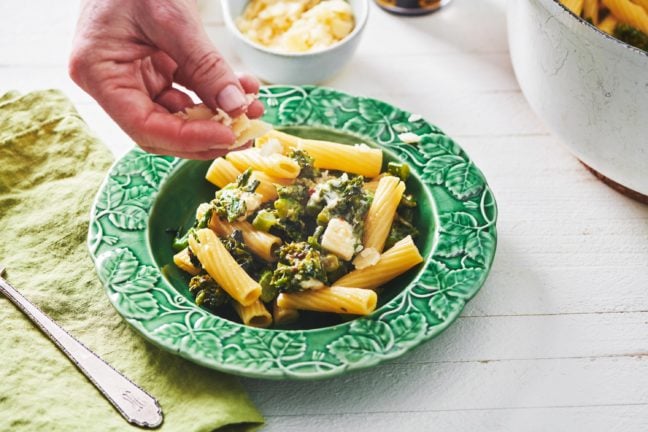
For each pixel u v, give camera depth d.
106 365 1.21
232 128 1.29
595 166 1.49
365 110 1.56
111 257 1.31
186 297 1.31
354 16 1.82
